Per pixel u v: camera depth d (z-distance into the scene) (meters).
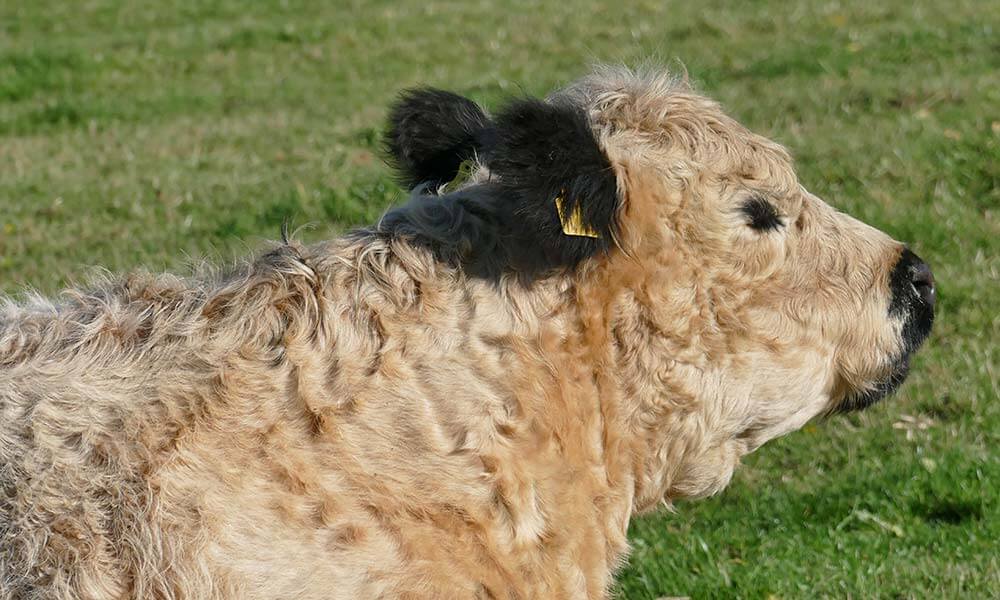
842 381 7.75
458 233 6.63
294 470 5.89
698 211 7.00
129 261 17.11
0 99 29.45
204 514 5.71
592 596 6.74
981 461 12.28
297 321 6.23
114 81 30.77
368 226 6.86
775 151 7.43
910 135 20.91
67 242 18.45
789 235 7.41
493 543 6.22
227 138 24.88
